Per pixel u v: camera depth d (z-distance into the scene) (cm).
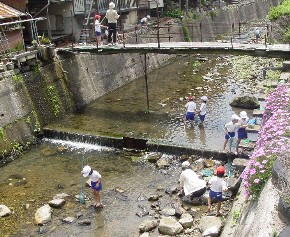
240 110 2130
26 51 2014
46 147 1800
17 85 1845
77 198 1359
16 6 2386
